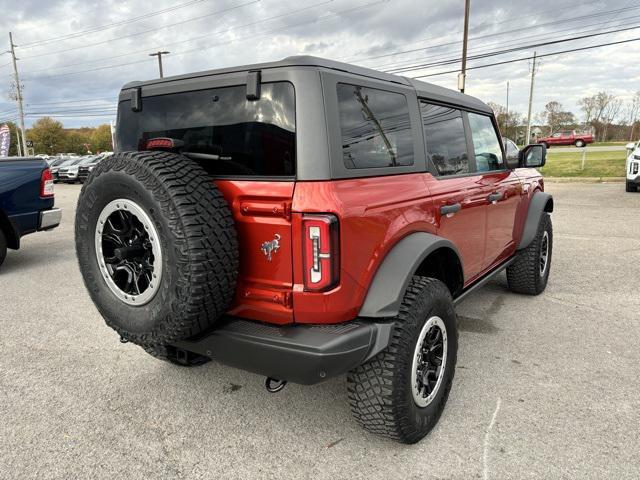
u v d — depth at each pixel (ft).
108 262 8.05
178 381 11.17
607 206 37.35
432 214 9.43
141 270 7.67
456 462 8.11
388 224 8.03
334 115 7.31
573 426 9.00
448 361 9.16
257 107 7.57
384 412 7.86
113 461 8.33
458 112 11.71
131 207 7.34
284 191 7.11
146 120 9.16
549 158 91.50
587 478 7.63
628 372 11.09
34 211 21.25
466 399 10.03
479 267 12.48
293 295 7.19
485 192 12.12
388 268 7.89
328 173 7.08
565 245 24.41
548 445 8.46
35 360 12.32
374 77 8.53
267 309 7.50
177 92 8.54
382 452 8.45
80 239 8.23
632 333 13.37
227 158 7.89
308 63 7.27
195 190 7.08
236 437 8.98
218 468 8.12
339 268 7.06
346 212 7.06
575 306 15.64
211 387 10.87
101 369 11.80
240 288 7.68
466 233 11.20
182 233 6.81
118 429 9.28
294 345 6.99
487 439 8.70
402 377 7.82
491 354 12.15
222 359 7.74
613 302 15.93
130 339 8.05
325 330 7.25
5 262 23.47
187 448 8.68
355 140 7.78
